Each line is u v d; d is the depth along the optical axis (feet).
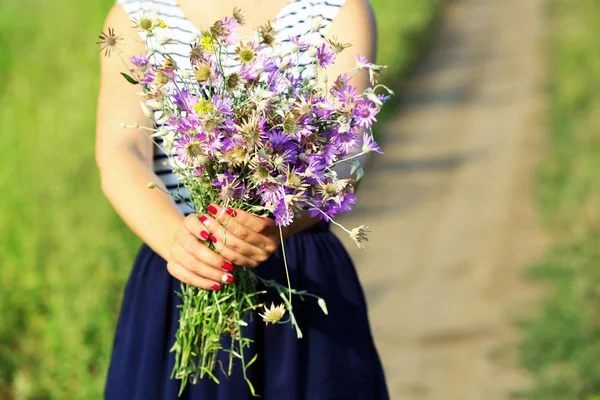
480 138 43.06
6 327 17.80
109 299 19.08
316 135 7.96
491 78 57.93
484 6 88.38
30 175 26.48
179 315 9.11
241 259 8.30
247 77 7.91
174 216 8.70
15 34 45.50
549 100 50.37
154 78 8.04
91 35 45.98
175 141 8.46
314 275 9.26
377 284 25.13
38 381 16.55
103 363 16.89
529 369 19.94
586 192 32.35
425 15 73.97
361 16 9.23
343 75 8.25
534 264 26.11
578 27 72.79
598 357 19.66
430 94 53.42
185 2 9.13
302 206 8.04
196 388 9.07
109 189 8.83
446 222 30.55
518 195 33.53
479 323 22.40
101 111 9.14
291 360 9.12
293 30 9.14
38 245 21.03
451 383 19.48
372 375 9.53
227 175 8.06
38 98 34.88
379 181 35.63
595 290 23.49
